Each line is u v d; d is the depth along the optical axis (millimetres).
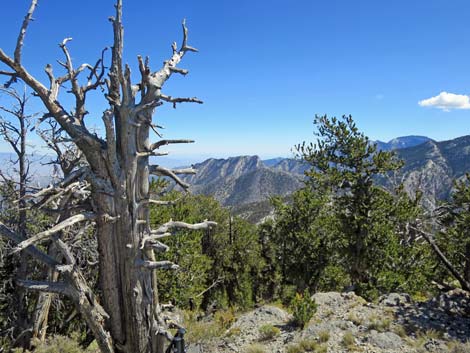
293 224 23781
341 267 23391
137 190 6195
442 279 20266
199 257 20031
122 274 6148
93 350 11312
